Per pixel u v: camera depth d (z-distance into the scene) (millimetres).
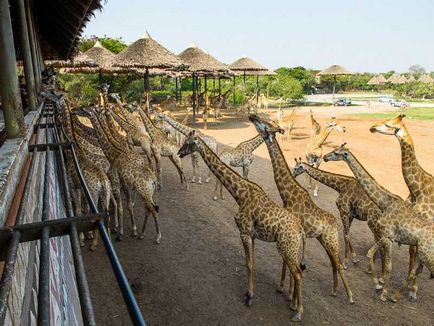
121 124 12453
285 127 18594
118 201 7715
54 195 4102
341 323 5074
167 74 31562
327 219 5398
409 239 5312
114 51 34938
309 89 64125
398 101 43750
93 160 8273
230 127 24406
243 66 30562
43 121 5609
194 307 5387
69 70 26125
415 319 5168
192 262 6688
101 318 5074
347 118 29266
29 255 2115
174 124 11969
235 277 6219
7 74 2988
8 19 2998
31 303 1949
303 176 11922
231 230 8125
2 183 1855
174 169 13219
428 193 6301
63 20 10633
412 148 6371
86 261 6617
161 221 8562
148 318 5121
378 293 5785
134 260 6727
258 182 11359
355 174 5789
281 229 5051
